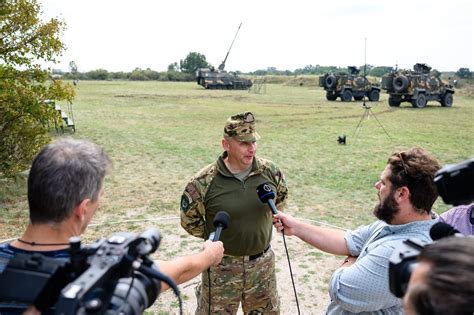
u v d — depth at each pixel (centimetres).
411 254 105
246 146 290
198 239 582
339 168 1023
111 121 1808
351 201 770
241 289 309
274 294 323
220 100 2953
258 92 3866
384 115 2198
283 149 1255
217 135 1495
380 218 197
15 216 656
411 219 191
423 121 1961
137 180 879
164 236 590
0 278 117
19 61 769
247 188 299
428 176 184
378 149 1277
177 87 4459
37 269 116
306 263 521
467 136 1551
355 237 231
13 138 759
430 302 83
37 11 780
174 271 168
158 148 1230
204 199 300
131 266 116
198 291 326
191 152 1180
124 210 696
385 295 184
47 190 133
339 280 198
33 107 759
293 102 2897
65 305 98
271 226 318
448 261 83
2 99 718
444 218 239
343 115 2170
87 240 575
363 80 3061
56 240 138
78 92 3466
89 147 146
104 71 6744
